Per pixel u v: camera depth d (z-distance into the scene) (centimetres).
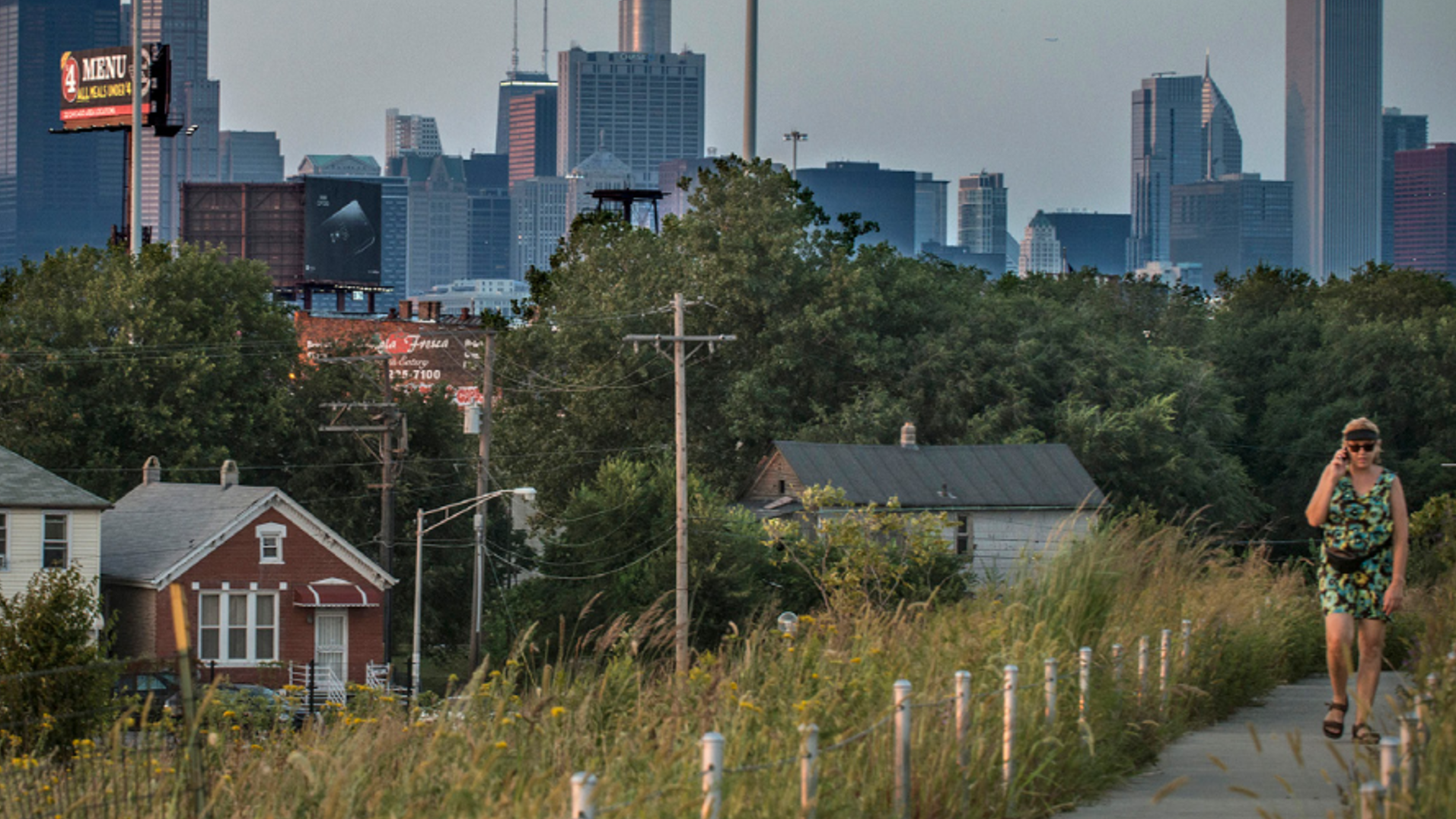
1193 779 3275
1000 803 2852
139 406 17700
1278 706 4516
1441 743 2639
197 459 17875
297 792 2895
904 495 17075
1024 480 17775
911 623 3947
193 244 19975
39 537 12738
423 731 3222
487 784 2584
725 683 3045
